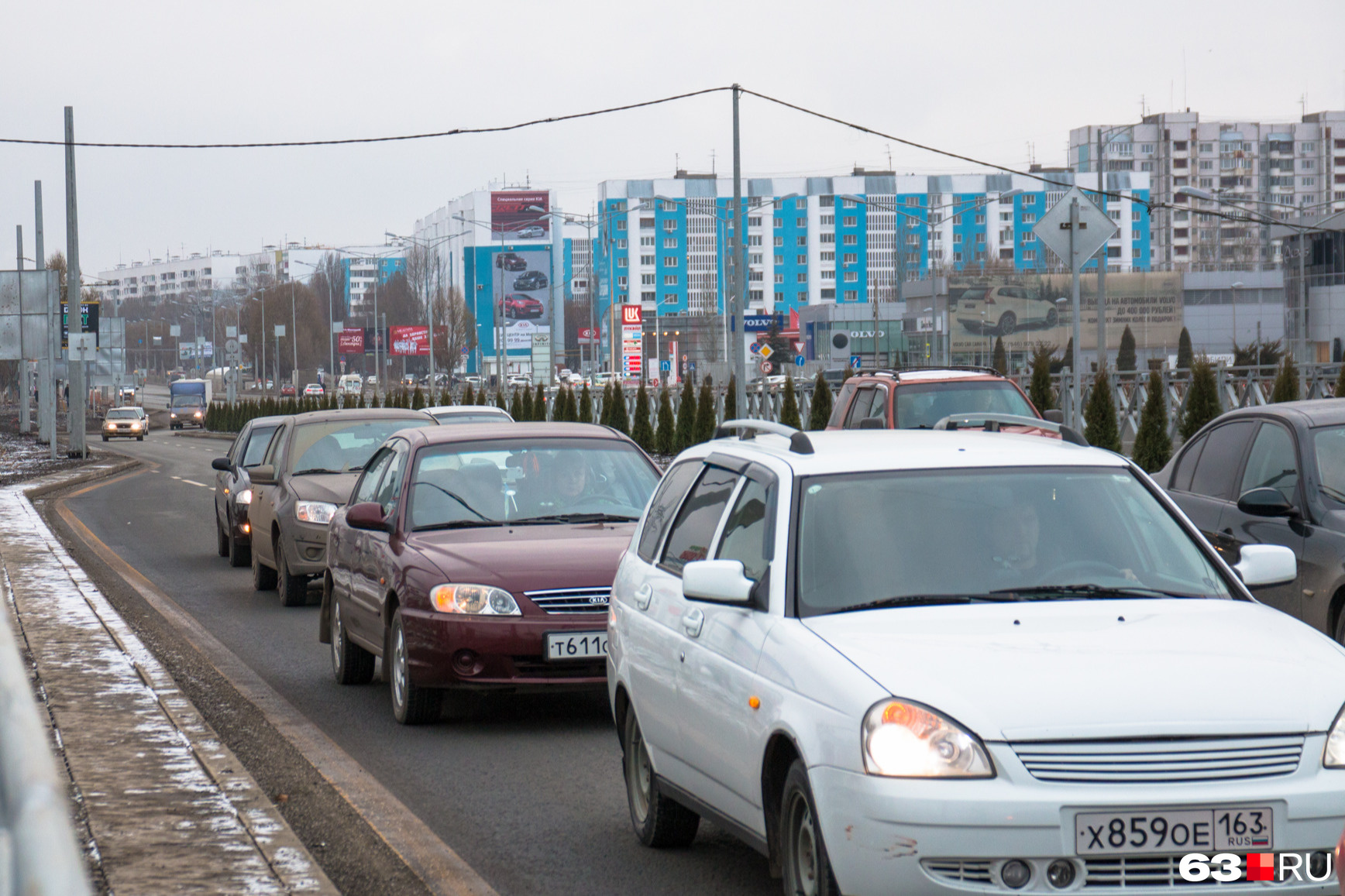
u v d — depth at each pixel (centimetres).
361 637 1775
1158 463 4116
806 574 921
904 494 970
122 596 2811
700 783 974
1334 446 1582
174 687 1720
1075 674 776
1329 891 736
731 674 906
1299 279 16162
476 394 12250
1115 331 16138
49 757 409
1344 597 1455
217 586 2984
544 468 1786
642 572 1146
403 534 1683
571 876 1035
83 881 318
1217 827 730
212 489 6481
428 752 1459
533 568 1539
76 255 8162
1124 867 728
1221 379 5606
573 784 1318
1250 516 1631
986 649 809
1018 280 15950
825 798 770
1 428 16075
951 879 732
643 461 1834
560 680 1514
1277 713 753
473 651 1509
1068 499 986
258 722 1614
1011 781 731
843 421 3441
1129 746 738
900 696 762
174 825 1102
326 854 1093
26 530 4088
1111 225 3105
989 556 937
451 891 1000
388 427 2900
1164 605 898
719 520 1052
